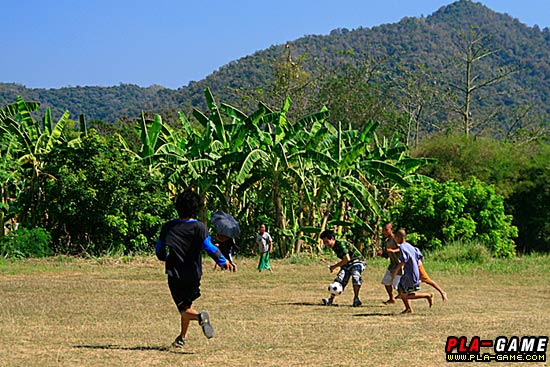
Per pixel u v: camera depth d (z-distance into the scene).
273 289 15.69
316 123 26.14
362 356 7.64
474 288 16.31
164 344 8.40
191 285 7.80
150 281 17.11
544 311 12.08
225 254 13.48
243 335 9.06
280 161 24.22
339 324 10.16
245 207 25.69
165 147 24.67
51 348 8.11
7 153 23.00
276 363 7.27
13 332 9.18
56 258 21.89
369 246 26.45
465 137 34.94
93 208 23.33
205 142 24.33
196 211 7.89
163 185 24.81
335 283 12.77
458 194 25.34
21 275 18.19
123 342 8.55
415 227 25.52
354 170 25.81
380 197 27.48
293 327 9.80
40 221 24.23
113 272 19.16
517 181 33.56
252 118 23.73
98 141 23.91
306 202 25.44
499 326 9.80
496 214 25.81
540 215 33.38
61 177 23.36
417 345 8.30
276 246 25.36
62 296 13.66
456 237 25.12
